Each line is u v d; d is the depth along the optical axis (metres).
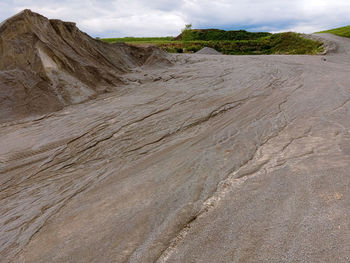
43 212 2.70
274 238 1.99
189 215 2.40
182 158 3.74
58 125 5.30
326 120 4.81
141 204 2.66
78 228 2.37
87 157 3.98
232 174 3.14
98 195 2.94
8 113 5.83
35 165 3.75
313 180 2.76
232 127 4.94
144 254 1.97
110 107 6.57
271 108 6.01
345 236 1.91
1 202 2.96
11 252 2.16
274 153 3.61
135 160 3.83
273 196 2.56
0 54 7.10
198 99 7.14
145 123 5.34
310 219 2.15
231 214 2.35
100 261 1.95
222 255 1.88
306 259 1.76
